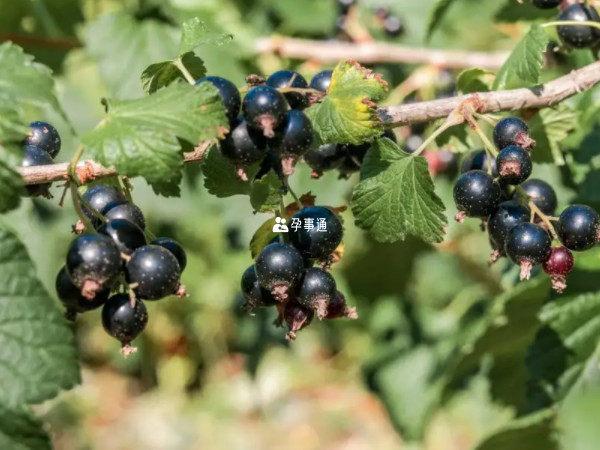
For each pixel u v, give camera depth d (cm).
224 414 133
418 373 68
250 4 66
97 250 31
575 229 34
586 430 43
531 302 46
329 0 63
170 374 138
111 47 57
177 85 32
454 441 99
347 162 38
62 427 126
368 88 35
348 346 128
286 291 33
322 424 129
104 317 32
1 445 30
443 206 36
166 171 31
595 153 47
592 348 44
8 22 61
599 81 39
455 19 68
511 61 41
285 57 58
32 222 60
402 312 70
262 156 33
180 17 58
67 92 66
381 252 68
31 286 30
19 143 31
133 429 131
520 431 44
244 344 78
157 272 32
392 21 64
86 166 34
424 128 52
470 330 62
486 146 36
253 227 59
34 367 30
